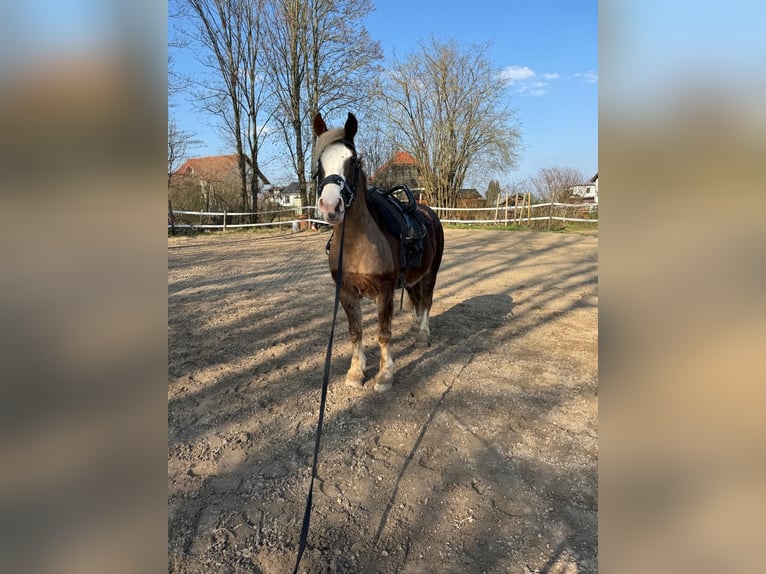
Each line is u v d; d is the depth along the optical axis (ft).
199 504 7.38
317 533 6.73
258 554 6.36
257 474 8.16
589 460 8.48
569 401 10.83
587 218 58.85
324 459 8.59
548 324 17.11
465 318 17.97
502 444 9.02
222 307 19.70
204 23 61.00
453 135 74.33
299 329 16.61
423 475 8.07
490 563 6.17
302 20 65.21
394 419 10.05
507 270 28.63
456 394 11.21
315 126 10.44
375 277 10.51
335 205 8.47
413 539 6.61
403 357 13.76
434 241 14.25
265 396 11.26
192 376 12.50
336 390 11.53
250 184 76.79
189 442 9.21
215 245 42.93
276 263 31.71
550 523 6.88
